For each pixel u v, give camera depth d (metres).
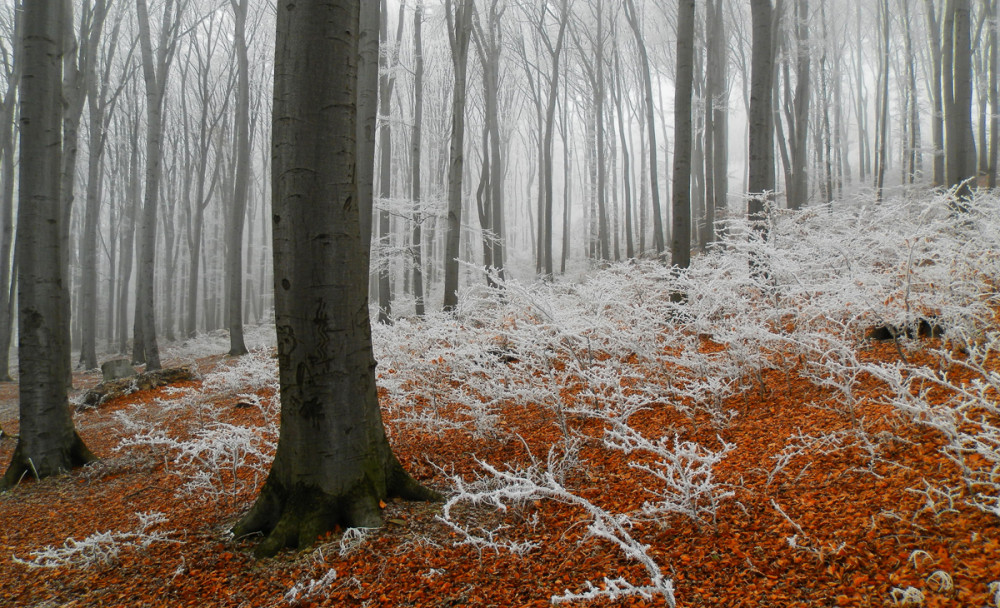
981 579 2.17
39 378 6.96
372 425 4.07
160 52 17.80
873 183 22.23
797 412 4.28
